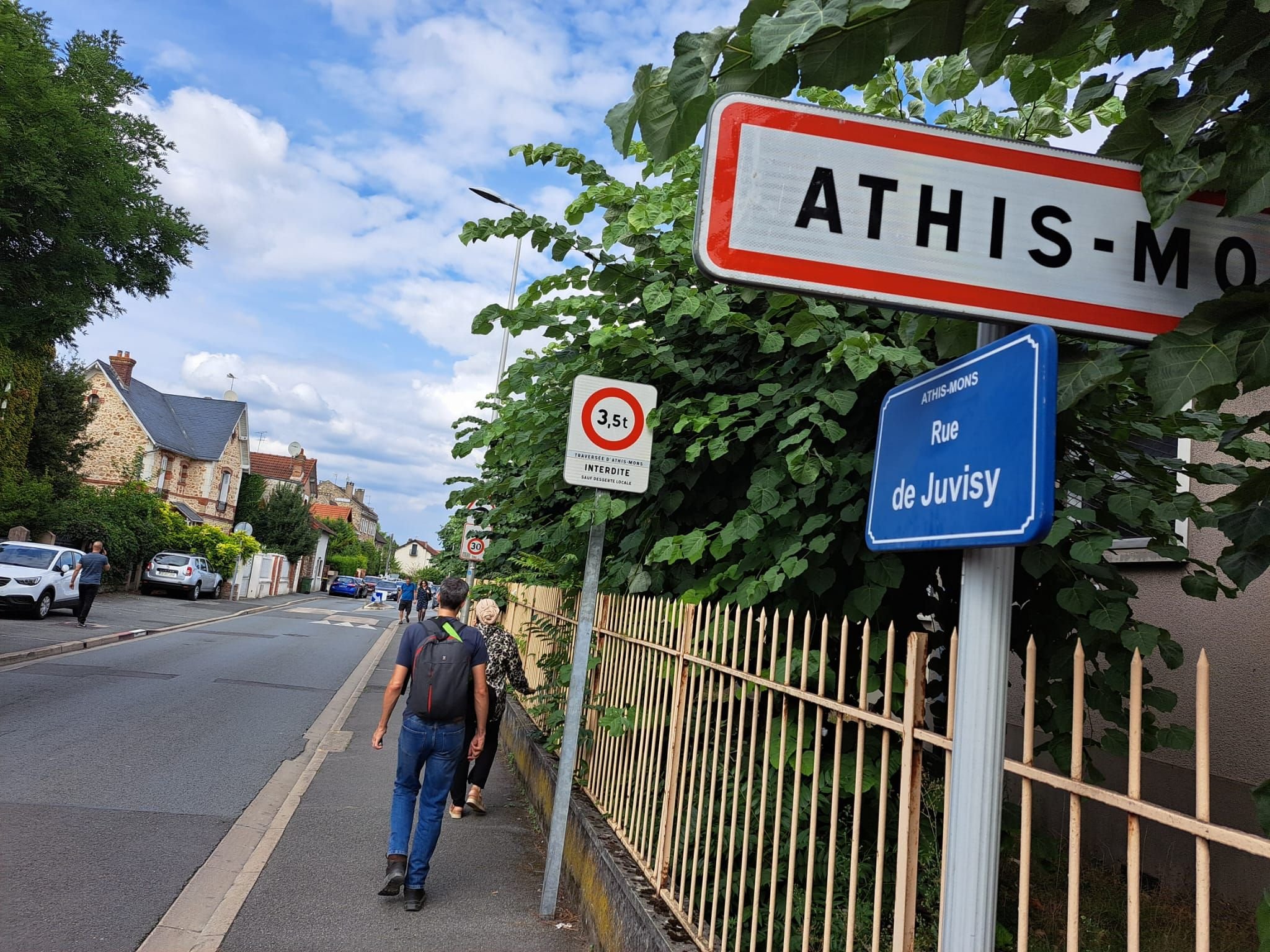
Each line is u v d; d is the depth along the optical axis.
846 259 1.66
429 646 5.18
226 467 55.06
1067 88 3.76
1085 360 1.72
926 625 4.23
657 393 4.62
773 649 3.16
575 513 4.67
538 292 4.50
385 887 4.97
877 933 2.34
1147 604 5.91
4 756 7.58
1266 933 1.30
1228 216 1.54
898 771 3.56
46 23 11.17
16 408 28.52
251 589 48.06
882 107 4.16
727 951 3.29
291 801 6.96
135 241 11.69
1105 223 1.70
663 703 4.30
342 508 107.69
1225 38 1.64
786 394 3.96
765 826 3.35
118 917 4.46
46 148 9.99
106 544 32.34
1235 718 5.09
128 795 6.74
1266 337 1.47
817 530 3.78
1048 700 3.63
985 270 1.67
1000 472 1.48
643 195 4.50
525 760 7.93
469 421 7.12
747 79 1.76
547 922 4.82
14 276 10.60
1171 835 5.21
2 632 16.58
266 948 4.23
